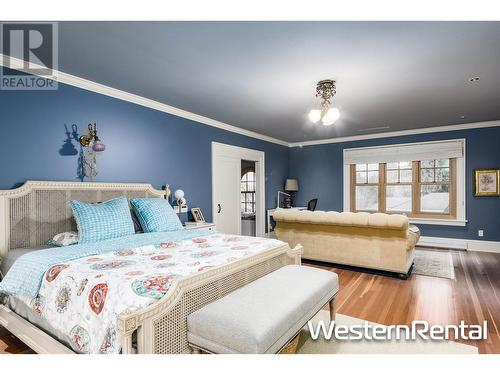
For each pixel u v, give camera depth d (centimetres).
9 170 255
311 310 187
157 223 309
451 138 542
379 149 616
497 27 203
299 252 281
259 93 347
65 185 284
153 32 209
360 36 215
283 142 705
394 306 278
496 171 506
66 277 168
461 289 321
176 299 146
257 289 186
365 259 380
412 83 313
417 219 579
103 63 263
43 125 277
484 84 318
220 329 145
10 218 248
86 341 145
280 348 150
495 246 511
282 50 237
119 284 150
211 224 414
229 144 528
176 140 420
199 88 329
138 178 365
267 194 645
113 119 337
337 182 675
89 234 246
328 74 288
